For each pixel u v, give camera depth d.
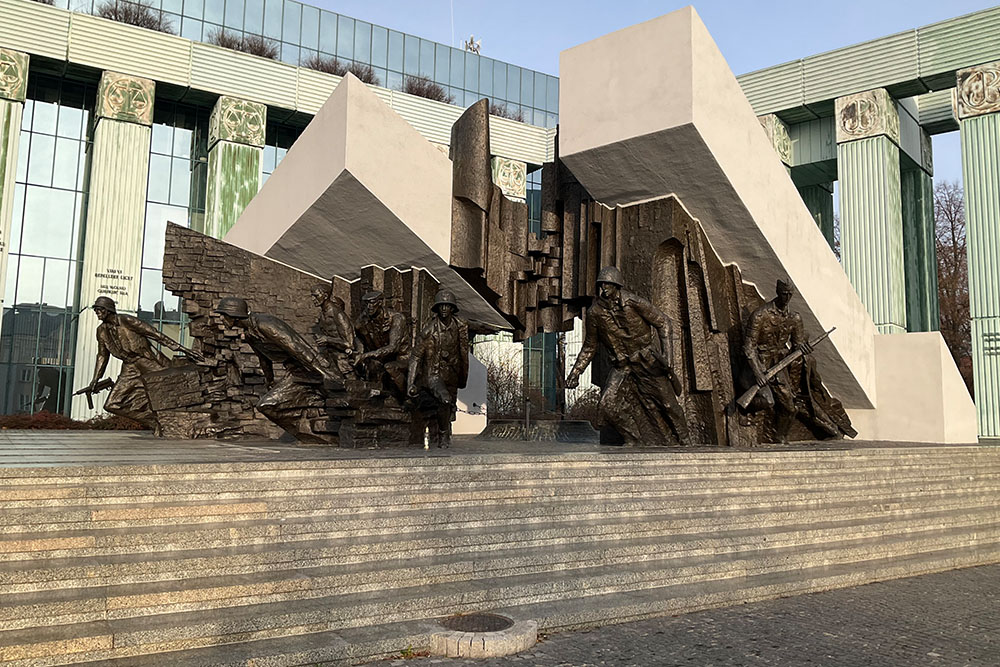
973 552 8.09
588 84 11.47
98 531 5.44
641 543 6.71
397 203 11.30
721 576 6.45
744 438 12.26
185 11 29.41
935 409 14.49
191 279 12.98
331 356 10.98
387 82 33.47
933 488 10.29
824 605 6.05
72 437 12.76
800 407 14.15
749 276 12.99
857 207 25.83
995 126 23.53
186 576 5.08
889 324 24.83
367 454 8.41
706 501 7.99
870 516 8.77
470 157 12.18
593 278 12.36
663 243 11.77
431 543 6.02
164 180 28.23
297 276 13.70
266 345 10.66
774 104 28.06
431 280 12.62
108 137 25.50
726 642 5.00
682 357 12.03
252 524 5.90
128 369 12.98
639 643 4.95
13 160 24.08
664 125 10.48
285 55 31.34
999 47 23.53
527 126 33.25
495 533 6.39
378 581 5.38
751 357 12.05
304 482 6.61
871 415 15.30
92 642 4.13
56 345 25.61
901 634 5.28
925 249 29.06
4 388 24.56
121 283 25.30
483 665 4.46
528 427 15.11
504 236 12.63
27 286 25.27
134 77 26.03
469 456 7.71
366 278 12.84
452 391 11.09
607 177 11.78
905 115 27.83
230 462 6.64
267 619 4.61
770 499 8.52
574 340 34.72
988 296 23.61
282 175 13.09
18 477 5.71
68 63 25.11
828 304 13.72
